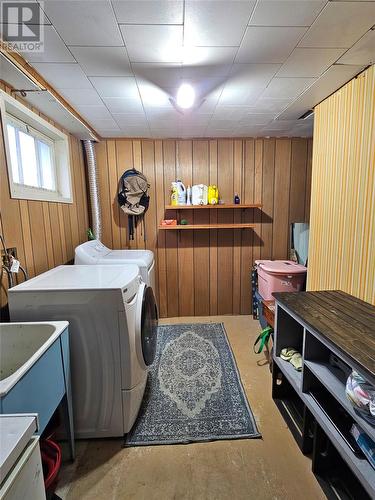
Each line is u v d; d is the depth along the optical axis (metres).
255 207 3.13
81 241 2.86
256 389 2.00
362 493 1.22
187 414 1.76
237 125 2.65
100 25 1.20
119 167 3.08
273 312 2.32
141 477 1.36
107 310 1.46
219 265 3.32
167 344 2.64
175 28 1.23
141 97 1.96
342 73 1.68
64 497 1.27
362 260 1.73
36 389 1.08
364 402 1.07
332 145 2.00
